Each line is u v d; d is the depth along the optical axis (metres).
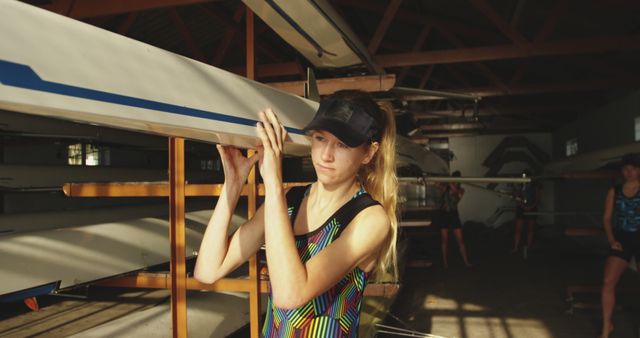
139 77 0.97
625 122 7.22
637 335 3.49
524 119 11.49
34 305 2.45
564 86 6.85
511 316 4.02
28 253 1.98
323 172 0.90
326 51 3.30
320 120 0.88
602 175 4.23
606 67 6.28
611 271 3.37
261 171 0.87
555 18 4.98
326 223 0.90
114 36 0.96
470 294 4.79
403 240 5.50
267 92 1.54
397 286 2.40
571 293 4.16
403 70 7.64
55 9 3.20
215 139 1.17
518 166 12.53
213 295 2.74
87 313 2.58
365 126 0.88
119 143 3.69
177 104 1.05
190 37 5.10
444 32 5.86
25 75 0.71
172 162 2.13
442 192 6.52
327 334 0.87
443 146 13.05
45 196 3.87
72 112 0.79
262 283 2.38
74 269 2.13
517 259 7.11
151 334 2.19
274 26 2.74
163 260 2.64
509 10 5.48
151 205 3.31
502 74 8.51
